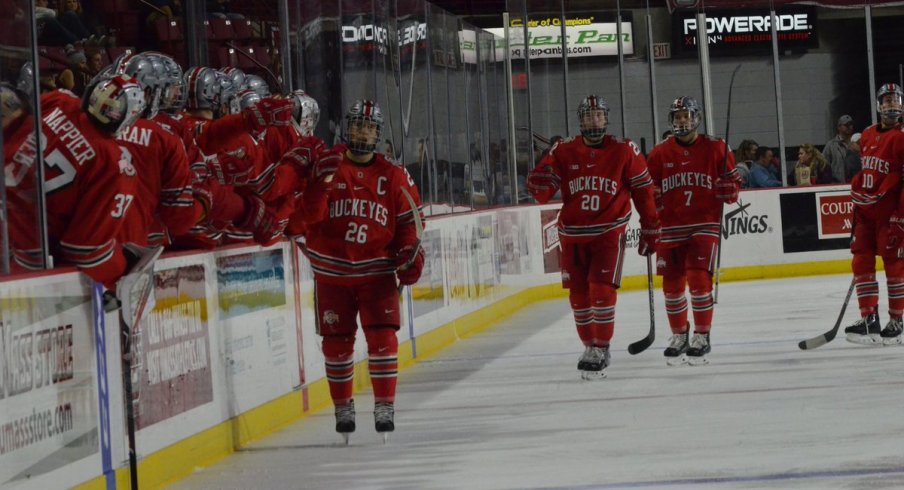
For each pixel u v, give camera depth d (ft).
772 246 104.73
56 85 61.11
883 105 57.77
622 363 56.59
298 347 46.21
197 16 60.95
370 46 64.03
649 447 35.42
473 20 136.15
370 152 38.83
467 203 82.02
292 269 46.16
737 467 31.76
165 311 34.45
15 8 29.14
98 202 30.25
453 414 44.19
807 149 107.55
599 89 115.03
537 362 58.70
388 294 39.04
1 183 28.71
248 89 43.65
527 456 35.12
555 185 52.49
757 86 123.03
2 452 25.13
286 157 38.14
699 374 51.31
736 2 121.08
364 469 34.58
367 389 53.57
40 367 26.96
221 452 38.01
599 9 115.14
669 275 54.85
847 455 32.81
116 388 30.78
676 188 54.34
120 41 83.76
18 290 26.17
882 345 58.49
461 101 82.07
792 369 51.34
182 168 33.91
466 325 73.87
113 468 30.37
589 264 52.60
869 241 58.70
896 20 125.59
